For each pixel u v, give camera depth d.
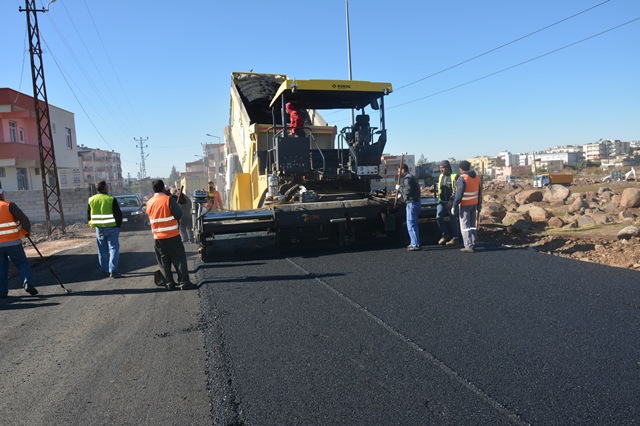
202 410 3.36
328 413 3.10
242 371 3.79
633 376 3.36
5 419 3.39
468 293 5.57
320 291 5.97
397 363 3.78
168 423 3.21
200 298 6.25
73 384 3.92
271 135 10.03
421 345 4.11
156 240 6.84
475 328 4.44
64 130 34.38
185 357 4.36
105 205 8.22
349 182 9.46
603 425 2.79
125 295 6.88
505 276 6.27
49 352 4.73
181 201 12.39
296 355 4.04
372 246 8.89
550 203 21.39
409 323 4.66
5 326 5.69
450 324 4.58
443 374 3.54
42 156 18.80
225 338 4.52
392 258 7.74
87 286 7.69
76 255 11.73
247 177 10.64
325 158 9.16
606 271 6.39
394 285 6.07
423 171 40.47
